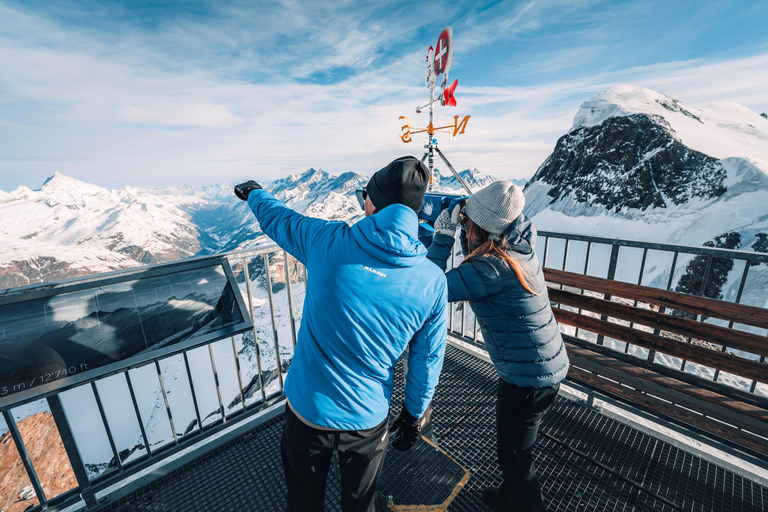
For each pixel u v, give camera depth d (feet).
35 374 5.14
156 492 6.52
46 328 5.31
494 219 4.51
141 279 6.25
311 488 4.20
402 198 3.56
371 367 3.71
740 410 6.29
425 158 10.00
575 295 8.45
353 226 3.81
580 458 7.02
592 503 6.17
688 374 7.11
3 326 5.05
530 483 5.32
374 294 3.53
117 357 5.77
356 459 4.01
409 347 4.06
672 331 7.16
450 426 7.96
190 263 6.75
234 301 7.20
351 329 3.57
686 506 6.09
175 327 6.43
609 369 7.75
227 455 7.27
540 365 4.84
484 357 10.25
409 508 6.08
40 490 5.88
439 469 6.77
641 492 6.34
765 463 6.21
